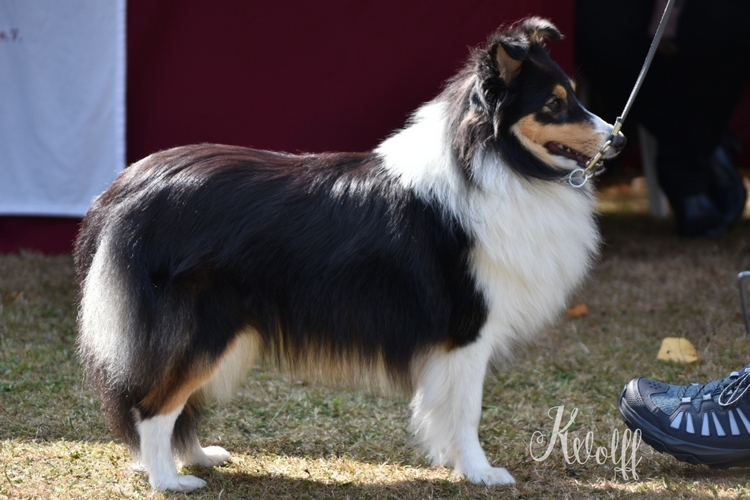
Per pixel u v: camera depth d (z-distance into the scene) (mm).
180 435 4762
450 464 4988
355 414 5844
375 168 4691
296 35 8516
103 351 4469
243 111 8750
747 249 10281
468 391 4660
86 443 5188
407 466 5008
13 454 4957
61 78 8664
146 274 4340
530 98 4543
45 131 8820
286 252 4449
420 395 4762
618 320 7938
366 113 8742
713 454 4621
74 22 8508
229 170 4562
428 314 4500
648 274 9352
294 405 5992
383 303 4500
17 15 8555
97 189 8891
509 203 4523
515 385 6391
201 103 8734
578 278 5004
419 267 4465
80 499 4383
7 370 6348
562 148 4738
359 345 4598
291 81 8656
